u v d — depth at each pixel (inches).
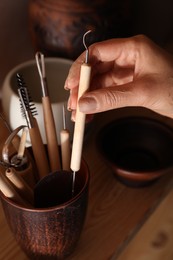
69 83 22.7
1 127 22.7
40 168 22.5
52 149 22.5
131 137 29.4
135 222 26.2
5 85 27.0
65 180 21.4
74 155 20.5
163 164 28.2
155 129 28.9
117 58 24.8
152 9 41.5
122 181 27.8
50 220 20.5
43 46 31.1
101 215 26.3
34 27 30.7
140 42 23.8
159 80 23.0
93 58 24.1
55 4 28.9
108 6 29.5
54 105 25.6
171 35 46.8
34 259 22.9
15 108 26.0
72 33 29.8
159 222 26.5
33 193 21.4
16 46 33.6
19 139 22.0
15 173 20.3
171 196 27.8
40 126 25.4
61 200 21.9
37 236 21.1
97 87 26.9
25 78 28.7
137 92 22.1
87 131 28.9
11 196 20.3
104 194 27.4
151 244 25.4
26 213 20.2
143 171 25.5
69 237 21.8
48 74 29.4
